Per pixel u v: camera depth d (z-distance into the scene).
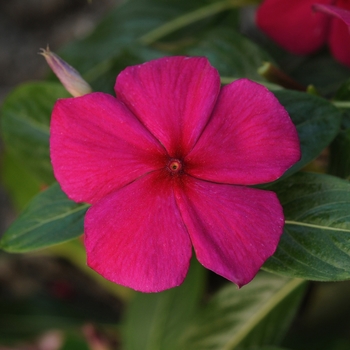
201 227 0.19
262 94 0.19
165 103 0.19
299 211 0.21
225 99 0.19
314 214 0.21
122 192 0.20
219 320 0.26
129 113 0.20
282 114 0.19
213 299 0.27
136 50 0.26
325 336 0.27
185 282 0.27
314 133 0.22
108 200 0.19
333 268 0.20
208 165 0.19
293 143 0.19
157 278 0.19
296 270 0.20
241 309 0.26
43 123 0.26
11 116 0.26
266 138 0.19
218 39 0.26
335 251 0.20
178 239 0.19
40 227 0.22
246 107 0.19
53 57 0.21
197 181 0.19
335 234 0.21
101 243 0.19
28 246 0.22
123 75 0.20
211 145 0.19
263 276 0.26
